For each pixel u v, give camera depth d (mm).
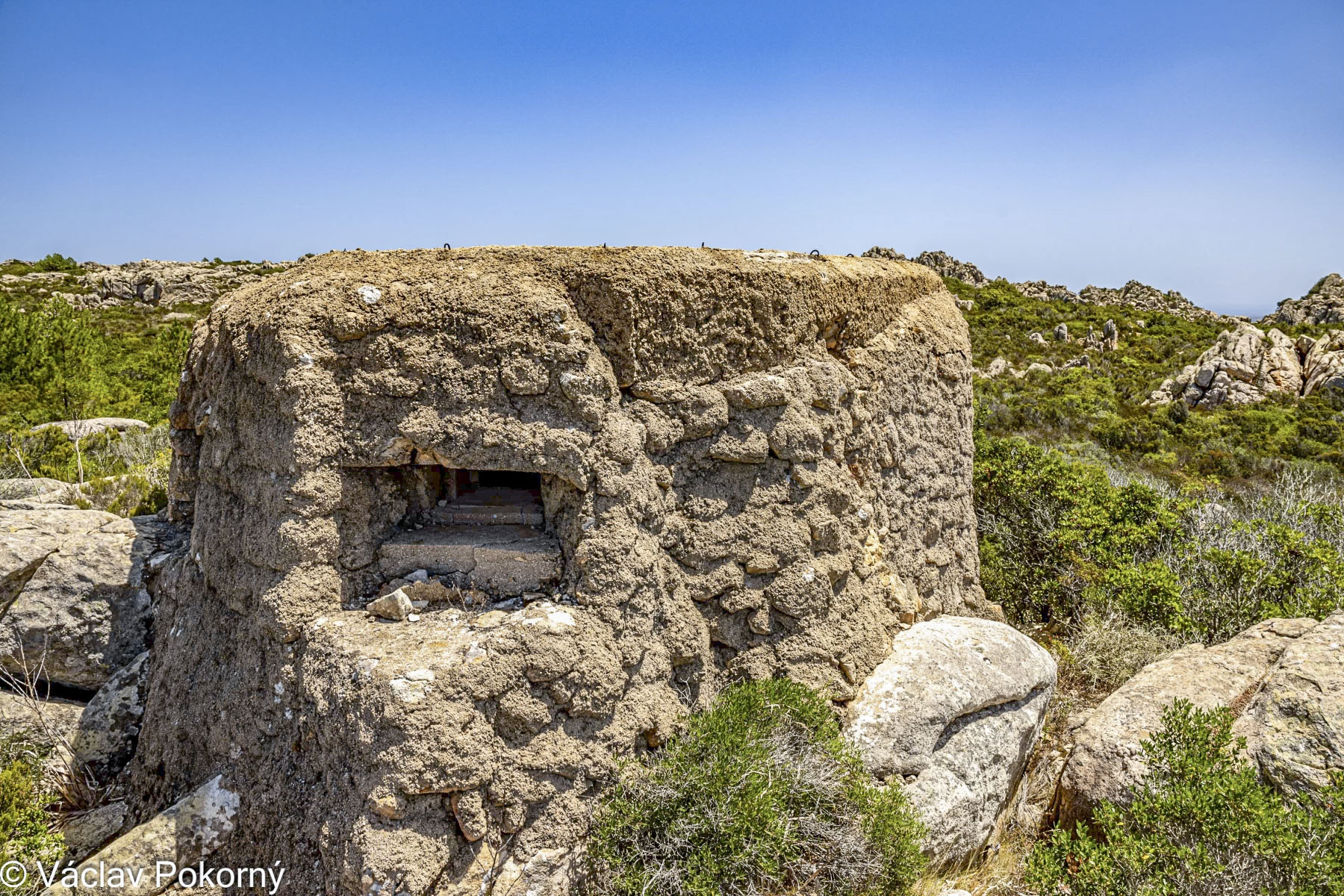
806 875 3789
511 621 3762
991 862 4543
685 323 4316
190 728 4289
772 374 4590
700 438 4402
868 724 4441
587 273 4121
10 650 4977
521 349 3961
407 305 4012
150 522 5652
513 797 3574
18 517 5270
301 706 3791
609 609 3898
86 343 17469
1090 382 35219
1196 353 42031
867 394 5301
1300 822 3711
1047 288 67312
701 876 3434
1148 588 7051
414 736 3328
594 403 3984
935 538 6027
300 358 3910
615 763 3844
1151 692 4945
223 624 4336
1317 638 4988
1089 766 4605
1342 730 4246
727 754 3775
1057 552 7855
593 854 3658
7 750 4668
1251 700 4730
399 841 3289
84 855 4191
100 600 5113
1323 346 31906
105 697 4902
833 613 4656
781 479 4574
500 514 4535
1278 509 10070
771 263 4742
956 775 4473
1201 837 3754
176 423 5492
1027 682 4957
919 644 5016
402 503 4379
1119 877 3727
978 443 9484
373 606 3992
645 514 4121
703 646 4406
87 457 12539
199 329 5340
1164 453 22328
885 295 5590
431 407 3990
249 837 3809
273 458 4012
